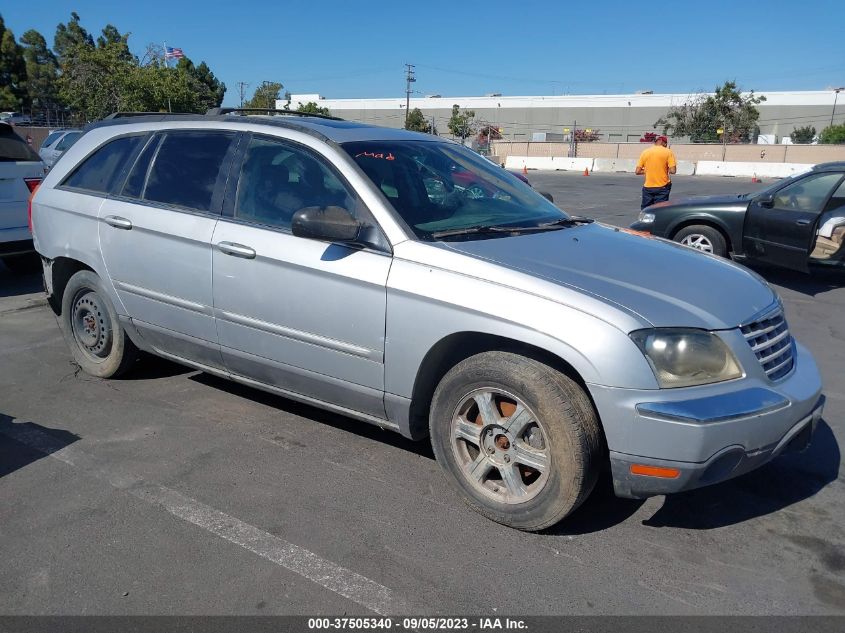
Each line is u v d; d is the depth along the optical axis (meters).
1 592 2.85
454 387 3.36
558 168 46.03
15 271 8.87
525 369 3.12
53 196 5.09
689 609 2.79
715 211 9.01
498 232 3.73
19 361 5.57
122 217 4.57
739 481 3.80
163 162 4.55
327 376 3.78
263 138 4.14
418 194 3.85
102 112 32.66
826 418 4.68
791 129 74.44
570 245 3.68
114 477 3.78
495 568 3.03
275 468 3.88
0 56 57.16
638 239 4.10
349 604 2.80
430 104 81.81
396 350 3.46
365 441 4.23
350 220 3.49
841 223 8.52
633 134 76.94
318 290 3.68
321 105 84.38
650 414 2.88
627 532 3.32
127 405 4.74
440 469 3.77
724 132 58.59
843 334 6.71
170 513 3.43
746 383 3.06
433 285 3.31
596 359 2.92
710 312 3.12
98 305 4.99
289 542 3.20
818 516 3.47
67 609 2.76
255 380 4.24
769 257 8.66
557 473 3.09
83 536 3.23
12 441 4.19
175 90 32.28
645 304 3.05
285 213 3.90
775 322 3.39
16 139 7.97
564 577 2.98
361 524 3.35
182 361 4.63
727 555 3.15
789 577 3.00
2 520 3.36
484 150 54.72
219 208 4.16
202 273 4.17
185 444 4.17
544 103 79.38
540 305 3.07
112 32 61.12
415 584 2.92
